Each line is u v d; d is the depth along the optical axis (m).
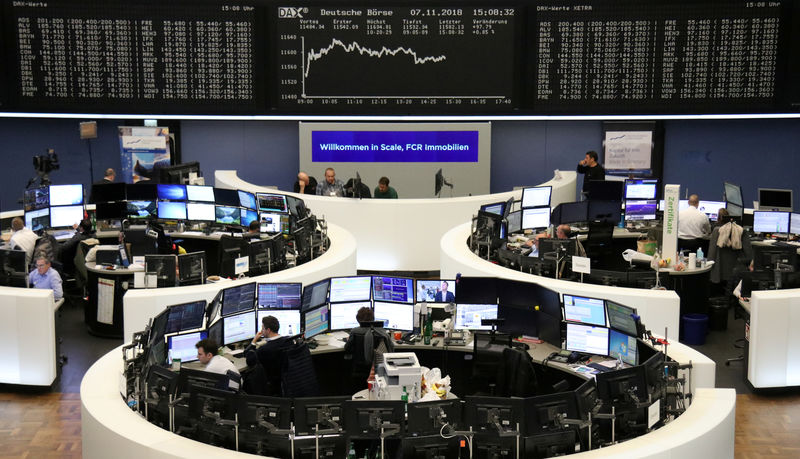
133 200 12.91
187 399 6.21
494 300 8.62
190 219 12.80
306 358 7.77
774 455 7.64
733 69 13.11
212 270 12.81
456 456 5.88
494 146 15.91
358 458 6.22
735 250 11.38
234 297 8.29
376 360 7.77
